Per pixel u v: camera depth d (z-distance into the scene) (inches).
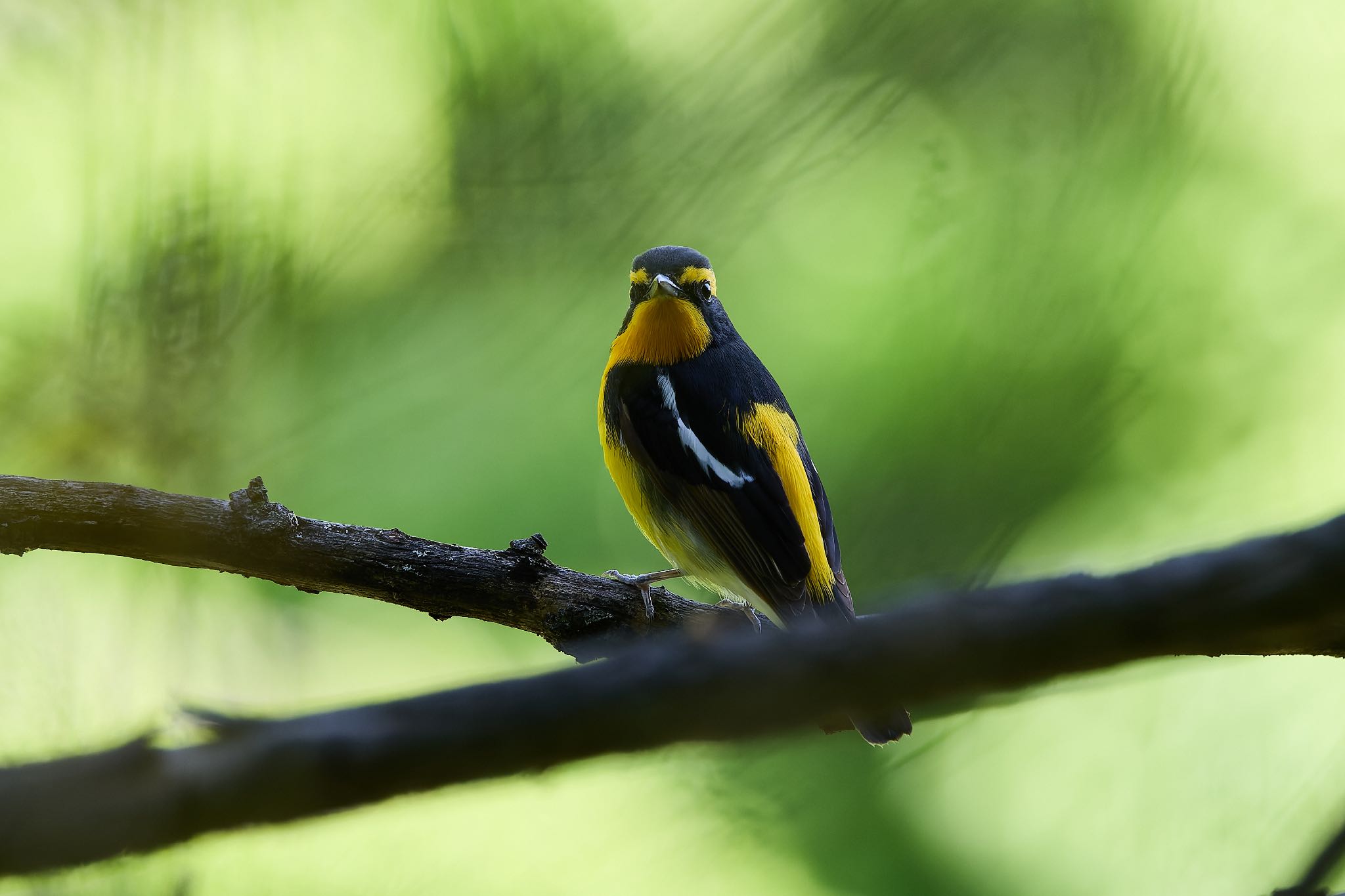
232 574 139.7
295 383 138.6
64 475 138.6
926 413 139.1
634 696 51.3
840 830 138.1
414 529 139.9
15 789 46.8
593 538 141.9
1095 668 50.9
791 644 52.1
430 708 51.3
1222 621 49.6
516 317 138.8
